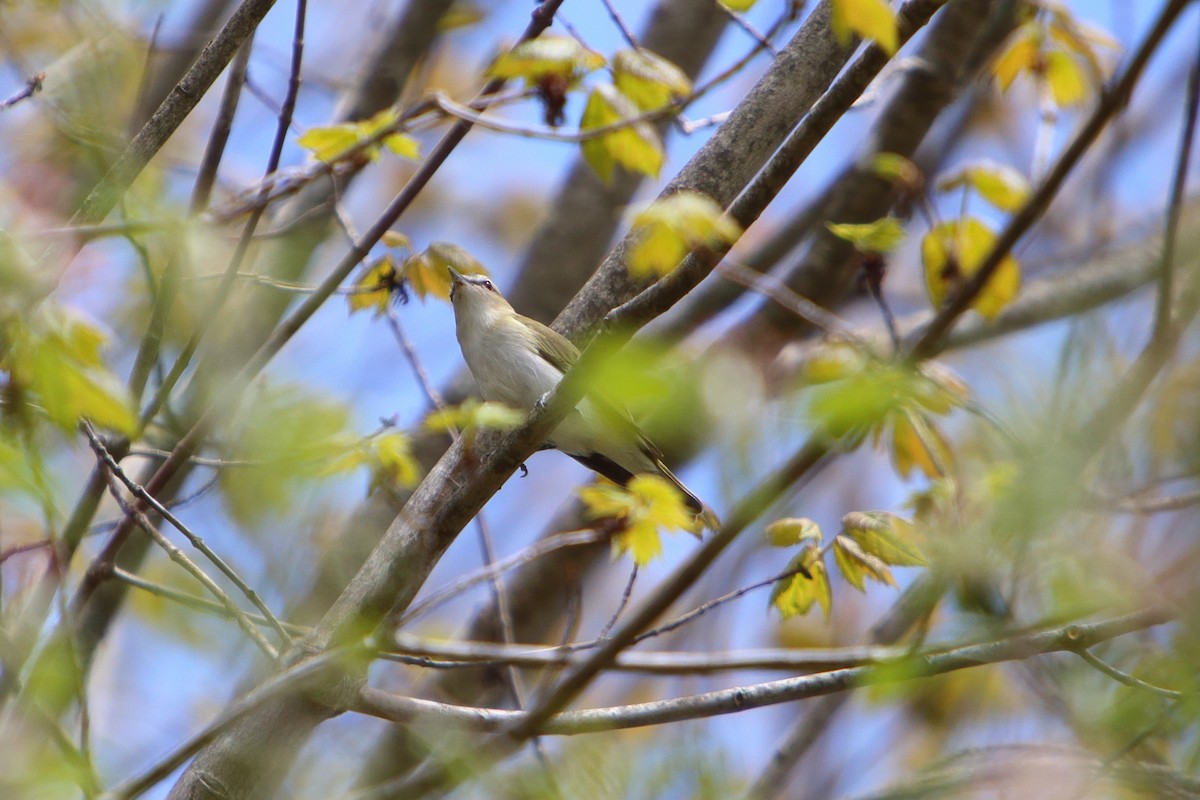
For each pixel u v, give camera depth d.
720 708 7.33
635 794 6.45
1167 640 6.01
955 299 4.85
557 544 8.23
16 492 5.40
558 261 13.81
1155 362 5.38
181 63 11.00
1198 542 5.64
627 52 8.52
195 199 8.14
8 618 7.64
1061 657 6.77
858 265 11.48
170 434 9.73
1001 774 7.02
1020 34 10.09
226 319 10.20
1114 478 5.71
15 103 7.62
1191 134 5.58
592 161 8.58
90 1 8.39
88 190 7.50
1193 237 7.03
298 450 5.28
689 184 8.77
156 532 7.07
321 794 7.19
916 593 6.12
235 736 7.60
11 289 4.95
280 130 8.71
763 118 8.83
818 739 11.10
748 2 7.04
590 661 5.73
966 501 6.23
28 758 5.63
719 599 7.86
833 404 4.64
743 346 11.83
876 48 6.46
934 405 7.16
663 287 6.49
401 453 8.20
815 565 8.03
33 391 5.34
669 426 4.84
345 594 8.13
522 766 6.13
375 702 7.83
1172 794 6.21
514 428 7.48
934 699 9.52
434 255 9.80
